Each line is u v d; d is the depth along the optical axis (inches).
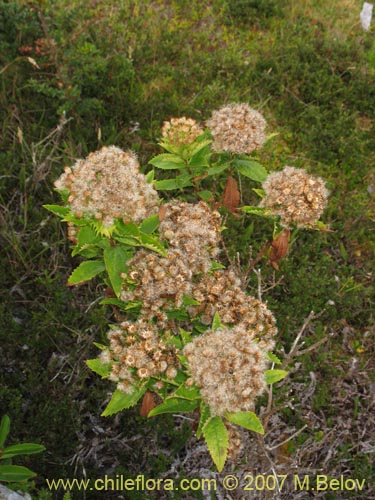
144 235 12.1
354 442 18.0
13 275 19.2
